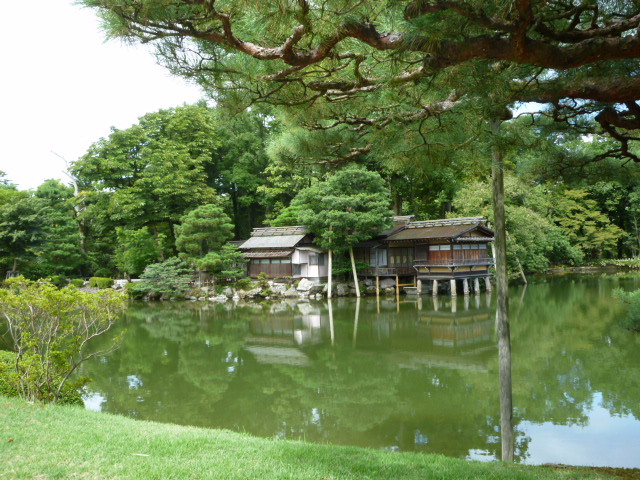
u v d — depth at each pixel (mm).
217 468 5020
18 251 28562
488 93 4227
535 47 3529
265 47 4262
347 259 32844
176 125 38219
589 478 5352
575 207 44188
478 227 30734
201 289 31469
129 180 36562
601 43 3578
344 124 6668
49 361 8445
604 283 33594
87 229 40156
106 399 11047
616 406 9820
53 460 5086
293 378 12703
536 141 5586
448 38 3455
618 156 6180
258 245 33906
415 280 32000
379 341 17375
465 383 11945
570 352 14500
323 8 3350
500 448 8008
